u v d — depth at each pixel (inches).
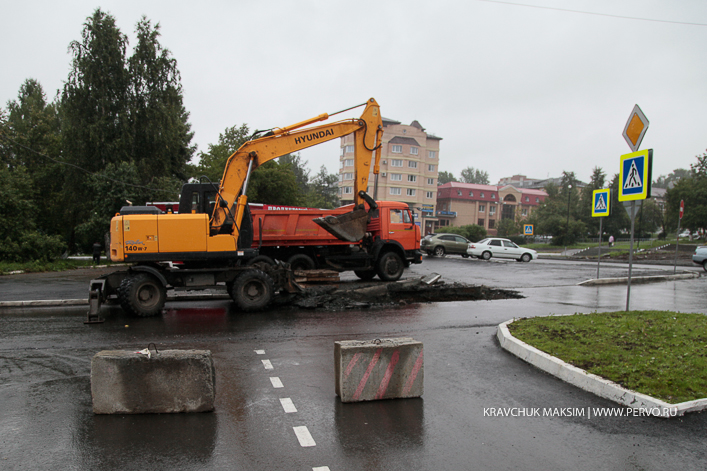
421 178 2972.4
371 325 360.2
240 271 427.2
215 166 1734.7
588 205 2541.8
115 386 182.4
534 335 290.4
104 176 1105.4
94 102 1210.0
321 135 525.3
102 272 885.8
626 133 364.5
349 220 555.8
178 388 184.5
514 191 3499.0
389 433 167.2
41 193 1411.2
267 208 659.4
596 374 215.5
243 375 232.5
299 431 168.2
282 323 366.6
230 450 153.2
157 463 144.5
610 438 163.5
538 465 144.3
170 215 407.8
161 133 1268.5
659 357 231.1
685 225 2033.7
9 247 954.1
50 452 151.3
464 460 147.6
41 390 210.4
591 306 460.4
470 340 312.3
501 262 1072.2
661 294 554.9
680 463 145.6
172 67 1318.9
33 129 1453.0
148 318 387.5
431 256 1243.8
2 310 432.5
